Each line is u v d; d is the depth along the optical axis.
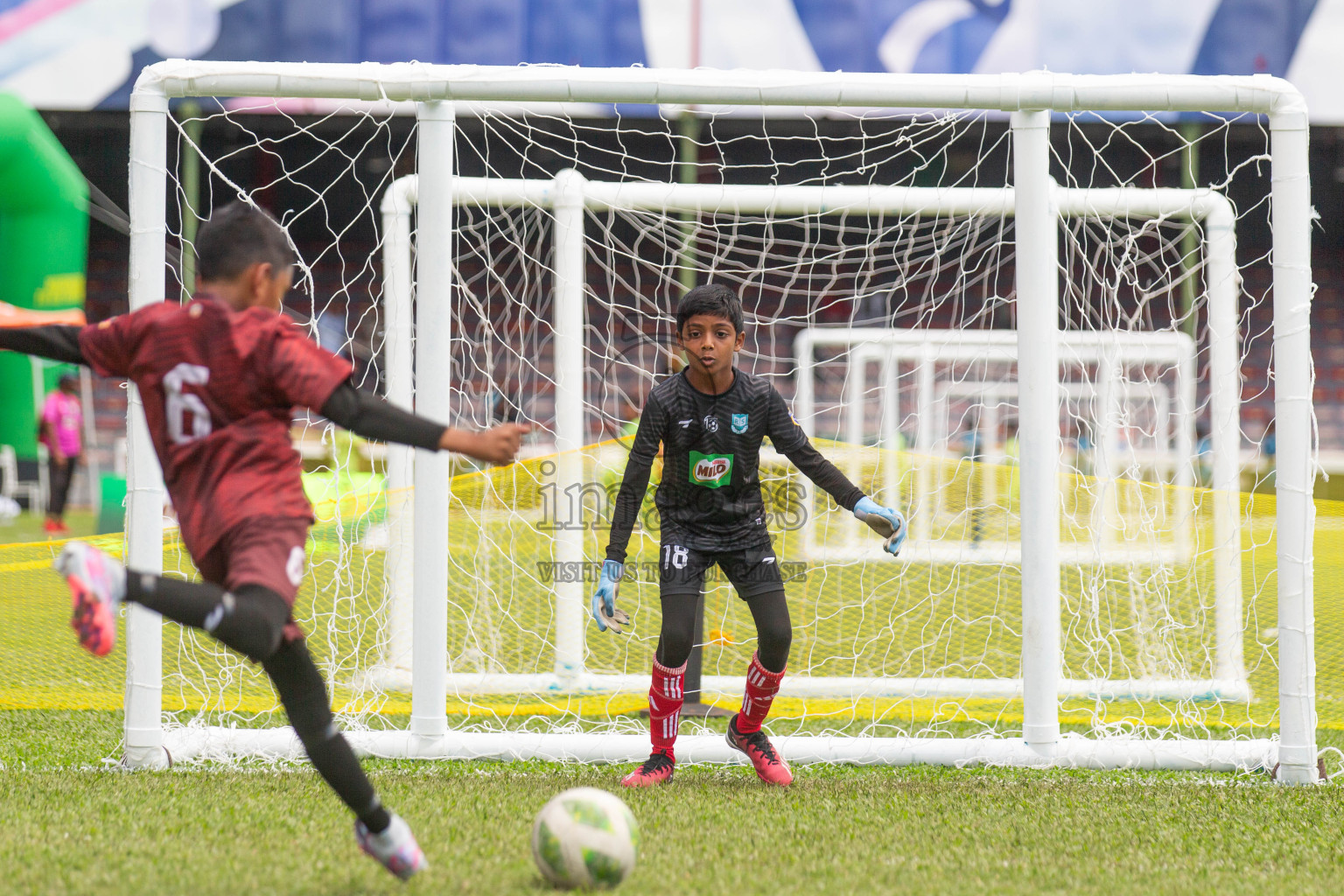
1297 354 11.71
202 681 15.68
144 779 10.88
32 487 43.16
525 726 13.80
